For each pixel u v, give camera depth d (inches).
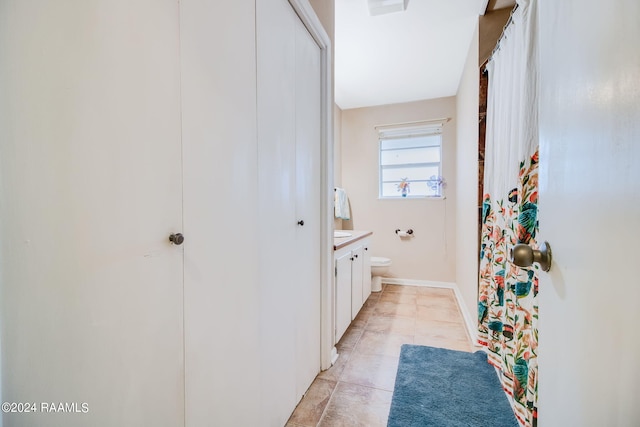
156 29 26.9
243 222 40.7
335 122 153.9
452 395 62.7
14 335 18.8
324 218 71.5
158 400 27.7
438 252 148.8
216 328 35.4
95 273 22.3
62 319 20.7
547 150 28.1
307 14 58.5
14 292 18.8
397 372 71.7
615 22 17.3
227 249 37.3
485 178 80.8
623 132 16.6
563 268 24.3
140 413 25.9
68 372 21.0
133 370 25.2
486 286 80.6
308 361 65.1
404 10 81.8
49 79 19.9
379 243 157.9
